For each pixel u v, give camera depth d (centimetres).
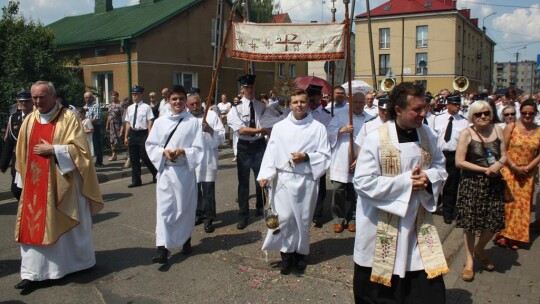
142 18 2102
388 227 321
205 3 2200
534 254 554
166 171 526
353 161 582
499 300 434
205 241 607
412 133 324
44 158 471
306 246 497
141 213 759
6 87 1385
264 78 2584
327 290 457
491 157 476
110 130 1330
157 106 1161
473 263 512
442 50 4834
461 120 662
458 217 494
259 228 656
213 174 645
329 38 565
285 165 491
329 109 743
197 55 2183
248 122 648
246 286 470
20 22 1521
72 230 488
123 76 1962
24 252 471
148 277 497
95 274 506
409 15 4888
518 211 558
